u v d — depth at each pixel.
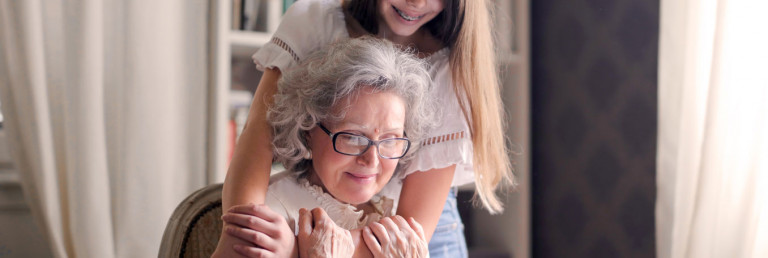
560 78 2.38
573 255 2.31
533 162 2.55
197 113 2.04
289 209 1.04
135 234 1.93
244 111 2.22
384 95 0.97
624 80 2.05
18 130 1.80
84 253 1.84
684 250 1.61
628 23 2.04
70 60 1.85
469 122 1.17
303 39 1.18
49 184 1.79
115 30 1.93
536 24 2.52
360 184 1.00
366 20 1.22
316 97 0.97
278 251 0.91
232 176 1.02
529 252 2.44
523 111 2.39
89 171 1.85
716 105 1.53
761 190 1.48
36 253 1.96
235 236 0.91
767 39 1.46
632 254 2.02
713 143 1.53
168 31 1.99
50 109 1.83
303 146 1.01
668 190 1.70
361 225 1.10
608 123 2.13
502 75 2.47
